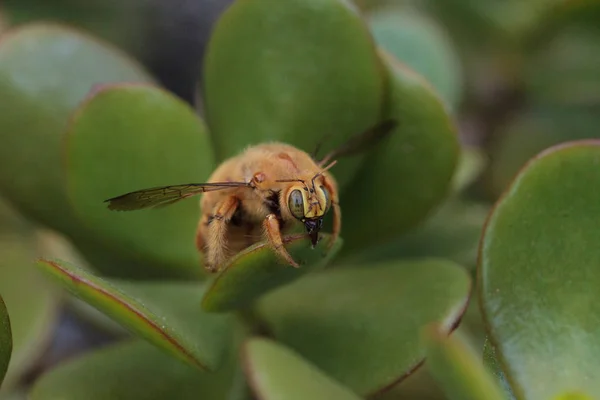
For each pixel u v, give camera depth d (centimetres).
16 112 30
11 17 37
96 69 31
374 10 38
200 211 30
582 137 36
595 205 26
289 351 27
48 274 26
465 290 27
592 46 36
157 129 29
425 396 30
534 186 26
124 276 30
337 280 29
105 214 29
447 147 29
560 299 26
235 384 28
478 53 37
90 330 33
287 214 27
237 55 29
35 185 30
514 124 37
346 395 26
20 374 30
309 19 29
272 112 29
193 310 28
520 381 26
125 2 37
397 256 31
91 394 27
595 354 26
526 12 36
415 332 27
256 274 26
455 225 31
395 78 29
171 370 28
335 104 29
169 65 37
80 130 29
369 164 29
